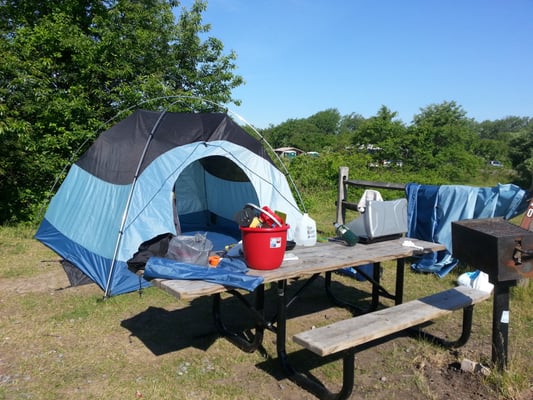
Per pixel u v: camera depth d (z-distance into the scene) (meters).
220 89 12.17
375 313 3.06
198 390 2.95
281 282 3.14
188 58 12.07
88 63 9.48
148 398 2.84
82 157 6.34
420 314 3.03
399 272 4.23
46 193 8.12
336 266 3.14
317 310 4.50
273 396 2.89
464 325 3.50
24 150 8.49
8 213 8.58
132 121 5.95
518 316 4.23
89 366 3.25
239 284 2.67
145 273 2.91
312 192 13.05
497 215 5.48
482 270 2.89
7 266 5.77
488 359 3.35
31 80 8.48
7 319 4.09
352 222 4.10
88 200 5.61
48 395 2.85
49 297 4.67
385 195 12.03
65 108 8.70
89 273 5.02
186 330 3.93
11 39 9.38
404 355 3.51
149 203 4.96
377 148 21.81
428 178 15.48
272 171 6.04
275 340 3.74
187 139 5.54
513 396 2.81
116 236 4.77
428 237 5.85
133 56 10.14
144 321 4.11
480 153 35.34
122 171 5.23
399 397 2.89
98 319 4.12
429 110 27.92
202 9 11.95
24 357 3.37
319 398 2.88
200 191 7.90
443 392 2.94
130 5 10.65
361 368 3.29
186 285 2.66
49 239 6.13
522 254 2.80
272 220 3.00
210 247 3.17
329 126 83.88
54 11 10.25
